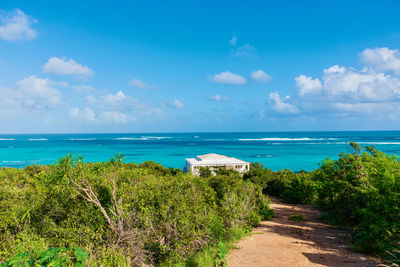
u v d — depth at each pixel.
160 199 7.29
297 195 18.38
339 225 10.78
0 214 5.47
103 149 115.12
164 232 6.79
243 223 9.88
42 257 3.84
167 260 6.28
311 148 115.69
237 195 11.59
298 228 10.40
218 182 11.73
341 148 114.00
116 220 6.11
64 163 5.73
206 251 6.85
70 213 6.01
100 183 7.11
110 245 5.43
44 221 5.73
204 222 7.66
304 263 6.37
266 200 14.83
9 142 176.50
